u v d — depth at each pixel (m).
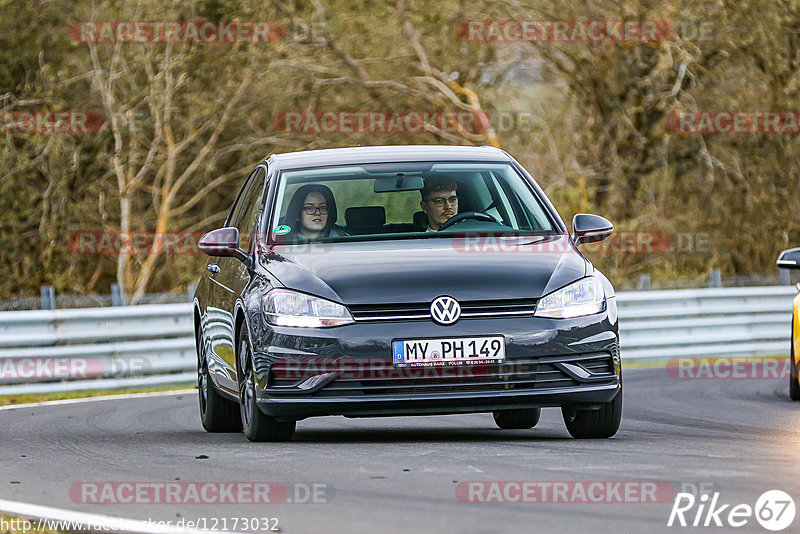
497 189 29.28
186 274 98.75
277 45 92.62
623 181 96.94
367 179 29.14
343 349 24.69
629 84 96.38
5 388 49.12
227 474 21.33
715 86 96.88
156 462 23.41
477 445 24.94
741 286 71.44
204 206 101.31
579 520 16.56
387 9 92.25
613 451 23.66
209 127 95.25
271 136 97.31
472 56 93.31
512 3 92.06
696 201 101.00
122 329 53.09
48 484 21.19
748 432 29.00
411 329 24.70
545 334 24.91
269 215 28.53
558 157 97.50
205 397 32.03
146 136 97.75
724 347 67.94
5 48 95.31
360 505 17.98
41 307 53.00
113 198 97.50
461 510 17.42
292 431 26.27
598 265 96.94
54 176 93.75
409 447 24.59
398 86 92.25
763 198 99.25
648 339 65.88
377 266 25.73
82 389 50.72
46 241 94.06
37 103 93.81
